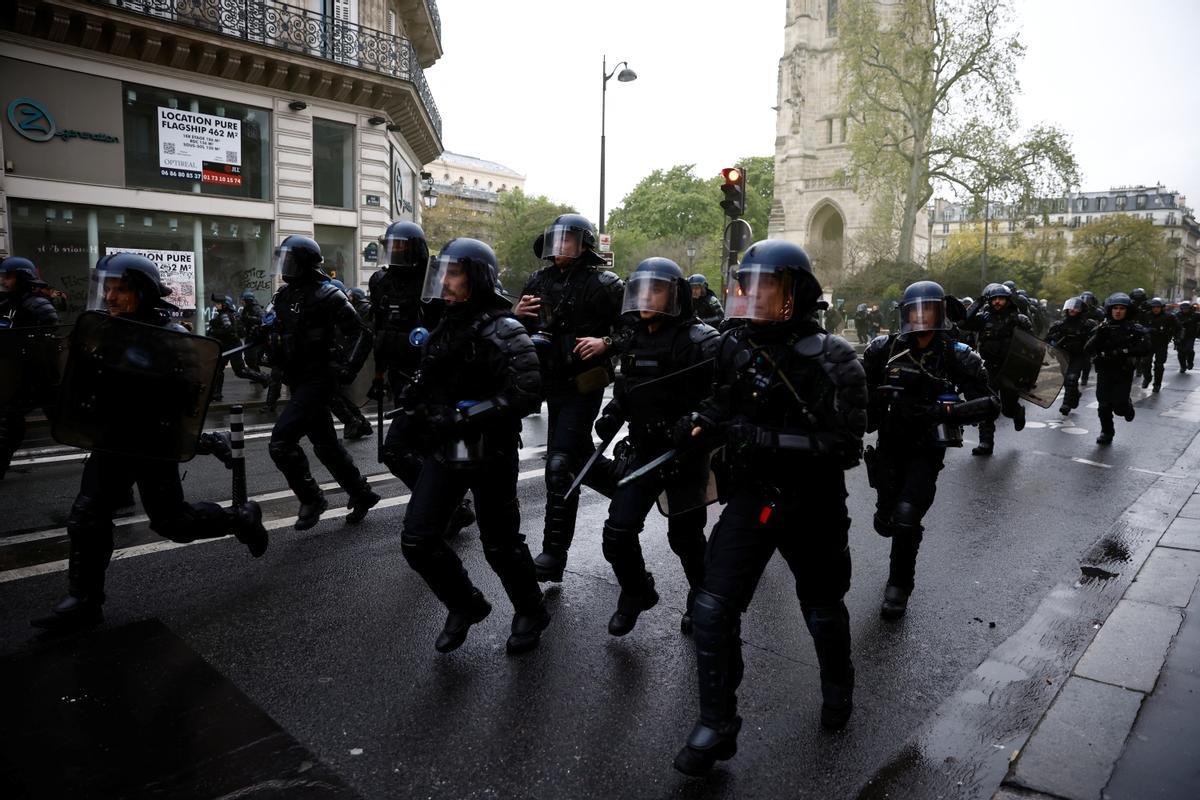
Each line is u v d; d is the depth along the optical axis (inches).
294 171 702.5
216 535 163.6
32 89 552.7
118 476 147.2
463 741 114.4
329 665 136.7
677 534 148.5
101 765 105.7
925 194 1625.2
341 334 206.4
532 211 2316.7
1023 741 117.3
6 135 543.2
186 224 644.1
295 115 698.8
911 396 166.7
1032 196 1400.1
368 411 450.9
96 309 147.5
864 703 128.9
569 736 116.4
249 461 302.8
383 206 780.0
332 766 107.5
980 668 142.3
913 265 1572.3
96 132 585.0
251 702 123.5
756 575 109.9
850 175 1633.9
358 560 189.5
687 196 2491.4
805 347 107.0
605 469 172.7
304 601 164.2
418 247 205.2
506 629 153.3
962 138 1444.4
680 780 106.3
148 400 144.6
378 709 122.6
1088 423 441.1
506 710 123.3
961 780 107.4
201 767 106.1
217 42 621.0
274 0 673.0
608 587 177.9
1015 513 250.2
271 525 216.7
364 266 764.6
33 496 246.5
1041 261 2527.1
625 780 106.2
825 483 110.1
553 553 172.6
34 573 177.2
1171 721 120.0
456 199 2746.1
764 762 111.4
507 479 136.7
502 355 128.3
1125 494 276.5
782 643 150.9
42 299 243.6
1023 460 336.2
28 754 107.8
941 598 177.3
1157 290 2827.3
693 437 119.8
